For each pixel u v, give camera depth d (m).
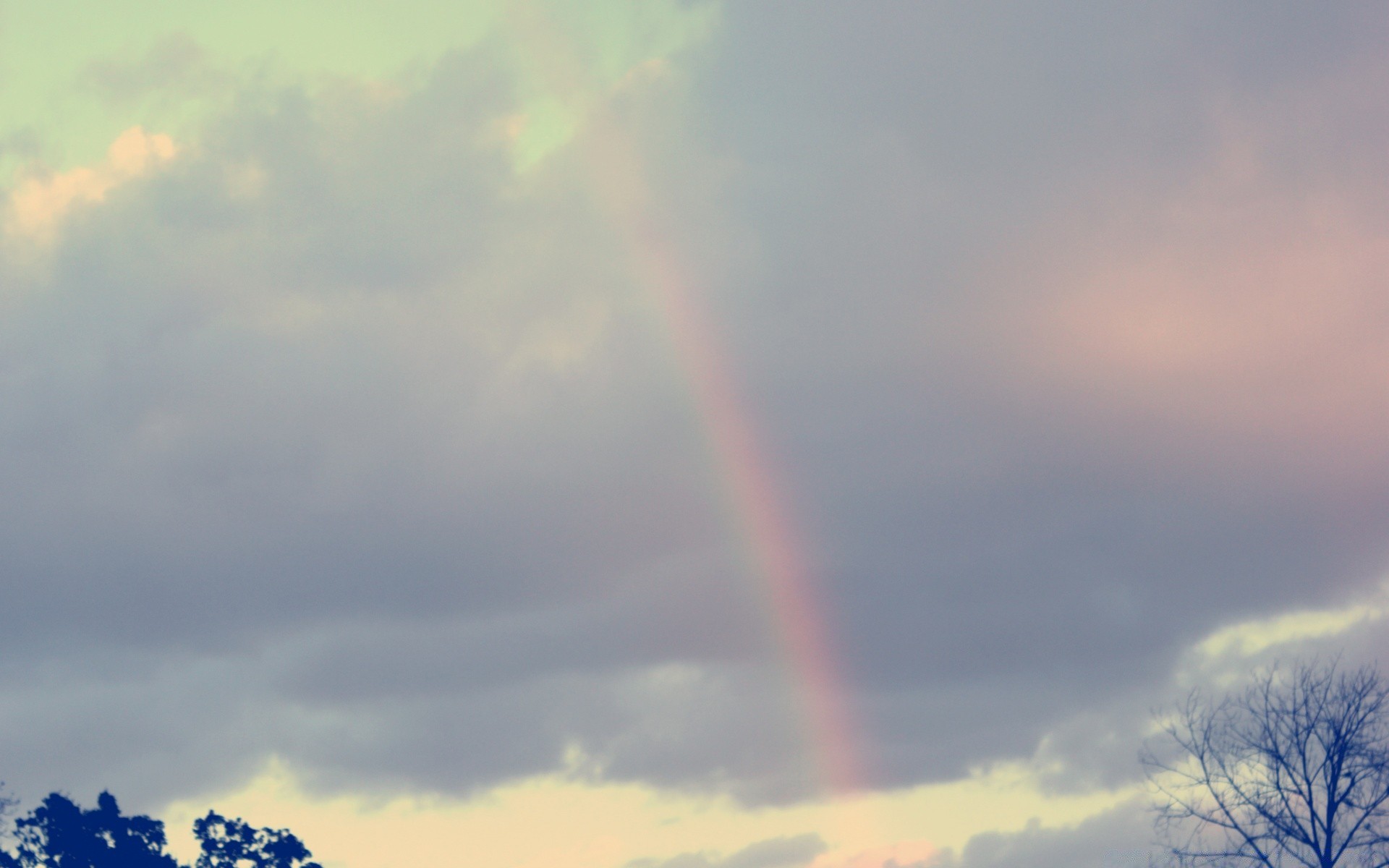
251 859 81.31
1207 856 51.84
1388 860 50.31
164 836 80.69
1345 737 51.25
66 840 77.75
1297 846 50.97
